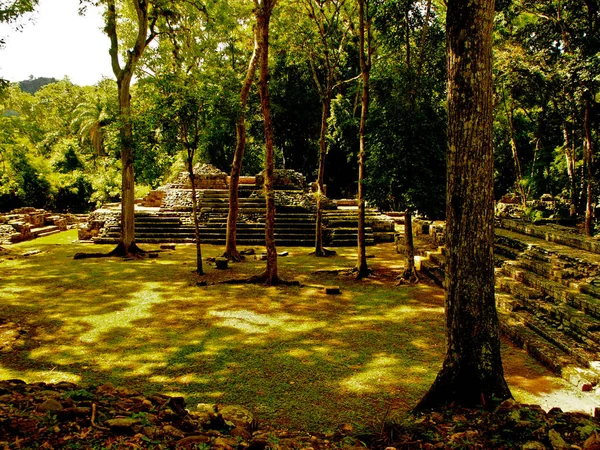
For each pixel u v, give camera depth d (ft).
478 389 17.31
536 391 21.67
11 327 30.35
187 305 36.88
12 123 67.97
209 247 68.23
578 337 25.62
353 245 71.10
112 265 53.67
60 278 46.29
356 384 22.30
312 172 127.65
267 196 44.34
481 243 17.42
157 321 32.53
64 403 14.52
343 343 28.27
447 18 17.47
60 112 151.74
